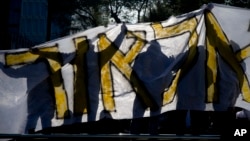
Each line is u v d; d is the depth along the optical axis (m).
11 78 5.36
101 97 5.32
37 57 5.41
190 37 5.57
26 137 4.23
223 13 5.70
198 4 26.14
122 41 5.52
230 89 5.36
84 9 36.09
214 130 6.34
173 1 28.78
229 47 5.57
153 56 5.47
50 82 5.34
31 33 38.91
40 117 5.26
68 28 36.03
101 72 5.38
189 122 6.73
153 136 4.29
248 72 5.48
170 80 5.32
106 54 5.45
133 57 5.47
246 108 5.34
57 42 5.44
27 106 5.30
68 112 5.29
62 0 32.56
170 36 5.59
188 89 5.31
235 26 5.64
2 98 5.31
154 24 5.65
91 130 6.01
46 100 5.31
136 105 5.28
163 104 5.26
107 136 4.24
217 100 5.31
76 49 5.43
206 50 5.52
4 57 5.39
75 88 5.32
